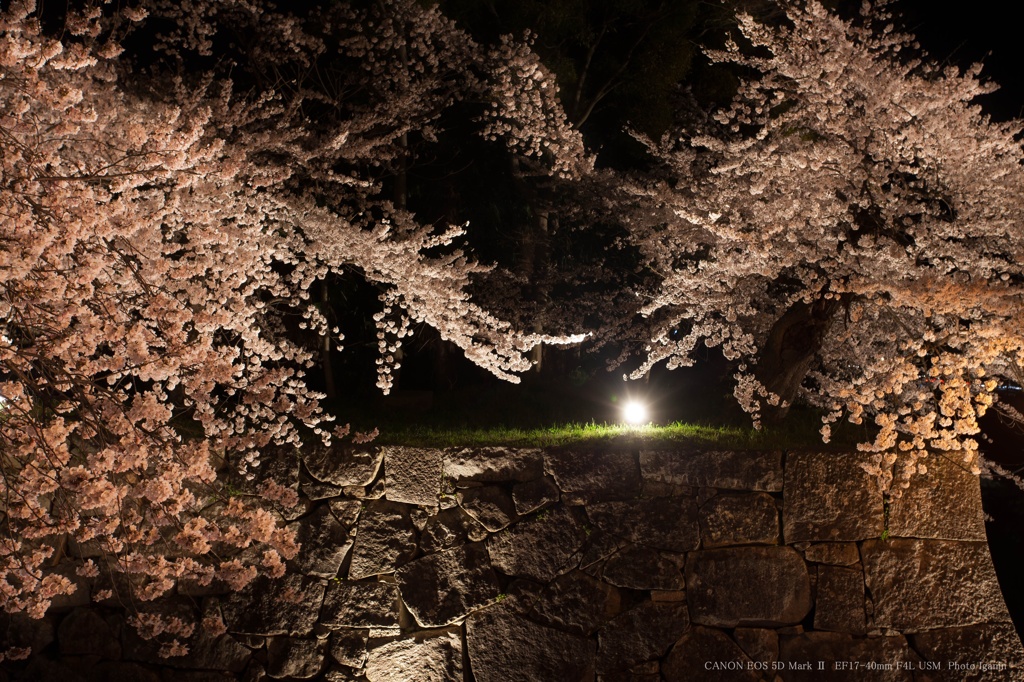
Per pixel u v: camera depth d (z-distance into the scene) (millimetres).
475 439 6652
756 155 6738
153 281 4469
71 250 3410
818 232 6223
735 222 6938
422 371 10758
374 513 6227
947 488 5879
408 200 10352
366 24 9102
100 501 3670
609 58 10086
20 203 3383
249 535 4184
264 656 6094
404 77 8609
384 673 6000
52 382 3455
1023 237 5879
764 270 6293
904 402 6781
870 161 6445
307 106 9180
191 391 4613
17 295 3311
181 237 6305
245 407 5875
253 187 6172
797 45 6656
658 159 9734
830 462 5910
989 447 8688
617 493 6070
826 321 7191
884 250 5754
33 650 5984
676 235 7770
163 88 7441
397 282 6293
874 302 6449
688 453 6059
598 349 10375
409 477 6270
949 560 5809
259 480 6270
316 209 6324
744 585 5805
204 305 5395
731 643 5758
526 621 5953
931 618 5734
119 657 6020
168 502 3797
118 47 4086
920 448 5480
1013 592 7488
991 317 5816
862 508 5848
